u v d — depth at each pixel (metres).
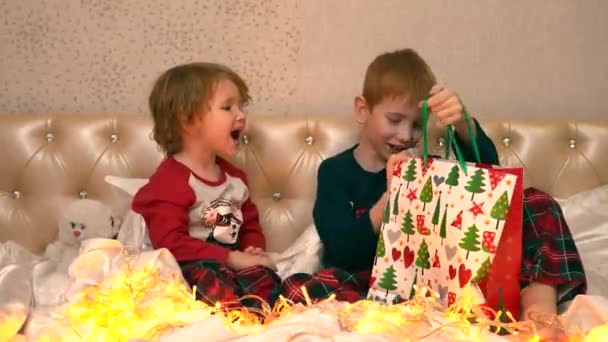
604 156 1.87
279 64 2.01
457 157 1.42
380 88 1.57
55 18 1.99
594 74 2.04
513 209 1.28
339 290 1.41
